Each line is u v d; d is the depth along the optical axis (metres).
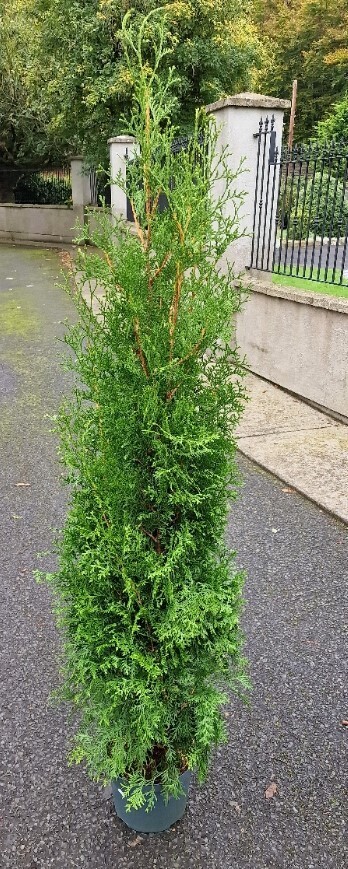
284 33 24.47
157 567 1.60
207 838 1.94
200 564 1.73
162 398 1.60
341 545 3.52
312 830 1.97
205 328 1.56
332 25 24.16
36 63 14.25
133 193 1.64
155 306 1.60
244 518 3.78
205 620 1.70
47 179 18.61
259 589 3.12
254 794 2.08
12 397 5.88
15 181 19.11
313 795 2.08
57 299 10.27
